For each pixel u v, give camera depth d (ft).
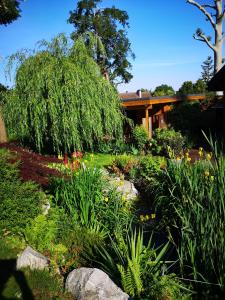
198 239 12.84
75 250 16.55
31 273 14.12
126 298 12.59
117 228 18.17
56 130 34.78
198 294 12.11
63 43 38.55
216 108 67.97
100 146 44.27
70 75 35.37
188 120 66.85
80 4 113.80
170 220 18.01
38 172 24.63
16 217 17.60
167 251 16.67
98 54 44.73
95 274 13.12
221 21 81.05
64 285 13.78
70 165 28.27
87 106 35.58
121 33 117.08
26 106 35.35
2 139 38.27
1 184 17.98
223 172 13.65
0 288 13.25
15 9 53.83
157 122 71.87
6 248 16.15
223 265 11.39
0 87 50.52
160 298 12.46
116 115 39.37
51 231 16.96
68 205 19.19
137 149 49.14
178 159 23.31
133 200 26.68
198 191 15.40
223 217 12.25
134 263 13.12
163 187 21.74
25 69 37.14
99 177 21.65
